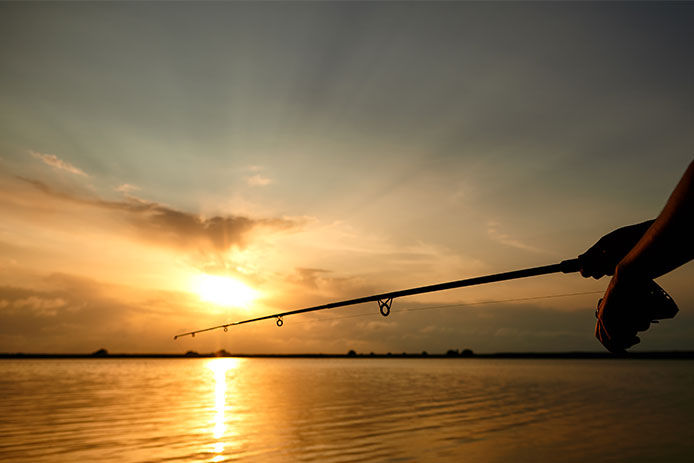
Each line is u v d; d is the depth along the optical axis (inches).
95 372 3368.6
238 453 604.4
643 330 33.1
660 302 31.7
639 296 31.5
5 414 975.0
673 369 3764.8
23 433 749.3
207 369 4306.1
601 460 570.3
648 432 737.6
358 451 612.7
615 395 1332.4
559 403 1134.4
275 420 877.2
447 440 680.4
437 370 3826.3
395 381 2193.7
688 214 27.0
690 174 26.7
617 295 32.4
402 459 573.3
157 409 1056.8
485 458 577.0
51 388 1717.5
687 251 28.5
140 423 848.9
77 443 669.9
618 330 33.4
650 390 1505.9
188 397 1349.7
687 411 969.5
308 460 568.4
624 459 574.6
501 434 724.0
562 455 594.6
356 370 4001.0
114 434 738.2
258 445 651.5
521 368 4256.9
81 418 910.4
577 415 922.7
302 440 682.8
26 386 1819.6
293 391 1579.7
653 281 31.5
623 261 31.9
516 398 1262.3
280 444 657.0
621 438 691.4
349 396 1360.7
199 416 933.2
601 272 44.6
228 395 1417.3
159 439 695.7
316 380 2338.8
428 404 1131.3
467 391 1519.4
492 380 2180.1
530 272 68.0
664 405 1081.4
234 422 855.7
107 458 583.5
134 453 608.4
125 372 3415.4
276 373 3376.0
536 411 985.5
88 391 1576.0
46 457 589.6
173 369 4249.5
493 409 1023.0
